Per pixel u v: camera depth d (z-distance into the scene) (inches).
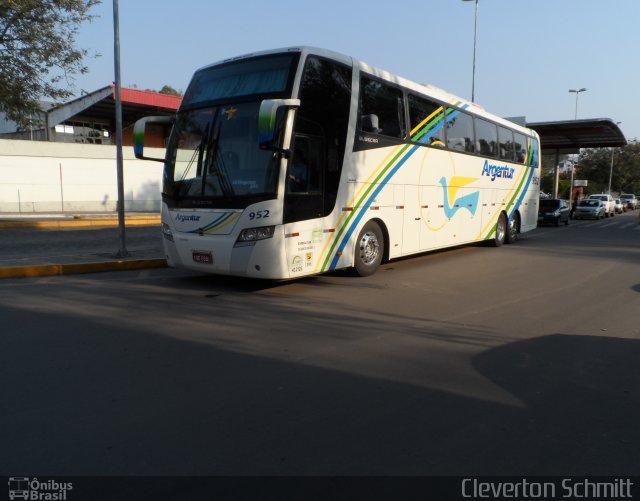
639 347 238.7
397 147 413.7
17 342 234.4
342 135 355.9
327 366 208.2
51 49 670.5
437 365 211.5
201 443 146.0
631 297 345.4
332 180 350.6
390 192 411.2
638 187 2952.8
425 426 157.8
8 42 662.5
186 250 343.0
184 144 352.2
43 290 347.3
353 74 365.4
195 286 365.4
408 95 428.1
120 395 178.2
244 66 343.6
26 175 1050.1
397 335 252.7
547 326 272.5
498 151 605.9
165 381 191.0
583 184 2271.2
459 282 394.9
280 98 318.7
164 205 358.9
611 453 143.8
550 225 1139.9
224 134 333.1
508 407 172.4
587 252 593.3
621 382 195.9
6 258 455.5
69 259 447.2
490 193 593.0
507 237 663.1
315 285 374.0
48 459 137.5
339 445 145.6
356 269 390.6
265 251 313.4
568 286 382.9
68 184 1108.5
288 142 311.6
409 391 184.4
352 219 372.8
